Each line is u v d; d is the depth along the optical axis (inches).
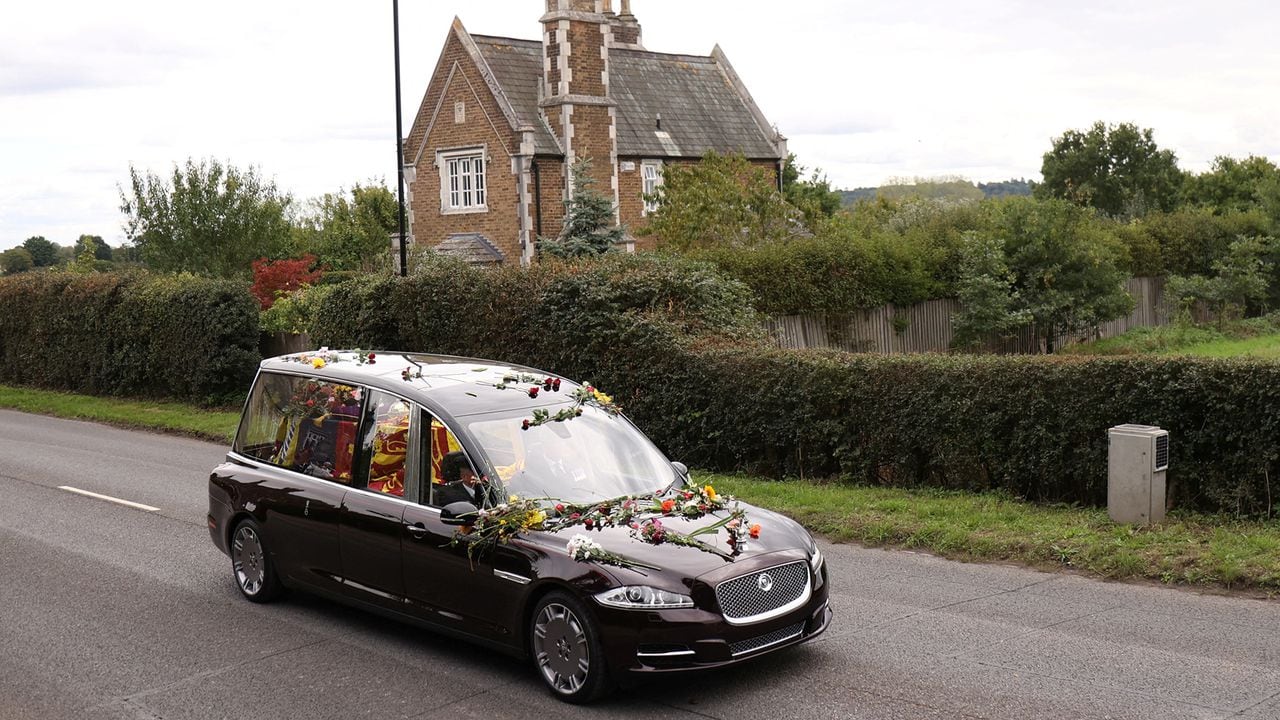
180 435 797.9
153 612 344.2
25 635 323.0
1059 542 385.1
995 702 249.9
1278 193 1488.7
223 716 257.9
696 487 301.0
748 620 255.3
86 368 1040.8
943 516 434.6
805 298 952.3
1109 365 434.3
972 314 1080.2
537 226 1366.9
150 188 1400.1
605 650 251.1
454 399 301.6
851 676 270.2
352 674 283.9
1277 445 393.7
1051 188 2652.6
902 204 1362.0
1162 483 405.7
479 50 1393.9
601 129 1408.7
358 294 787.4
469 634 282.7
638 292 626.8
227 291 904.3
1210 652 279.4
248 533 352.5
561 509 275.7
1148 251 1389.0
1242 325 1357.0
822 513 450.0
